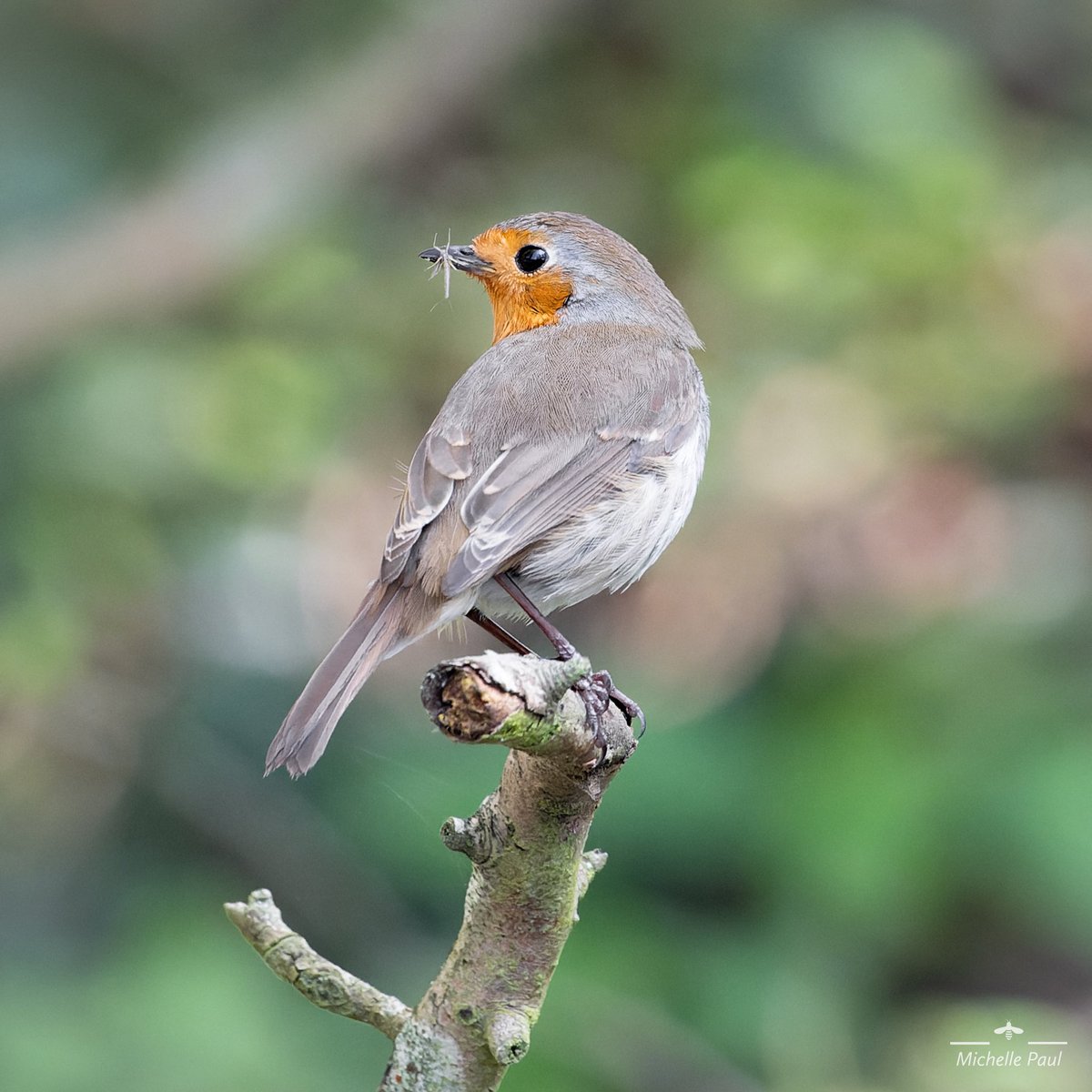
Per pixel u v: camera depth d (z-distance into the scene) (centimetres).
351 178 1335
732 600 1127
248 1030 907
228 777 1170
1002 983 1060
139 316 1288
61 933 1121
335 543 1279
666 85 1366
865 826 979
